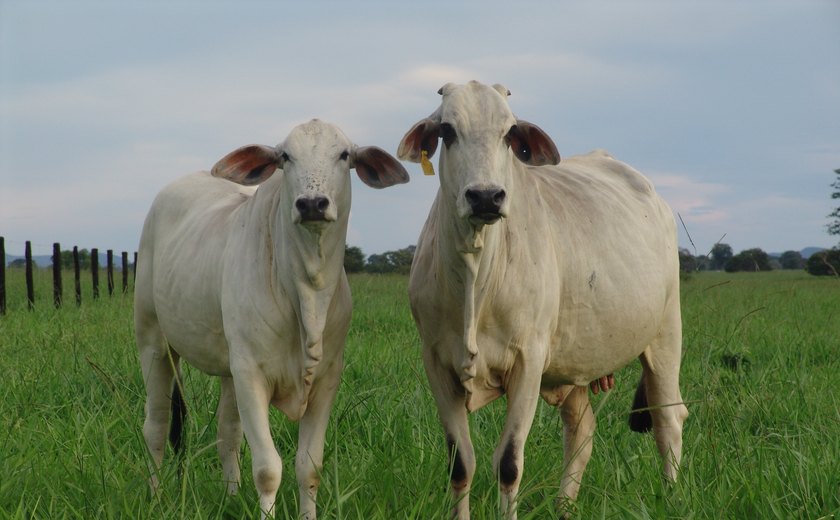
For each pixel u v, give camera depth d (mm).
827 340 9367
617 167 5719
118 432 5422
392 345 8109
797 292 16219
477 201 3957
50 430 5168
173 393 5367
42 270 23719
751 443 5285
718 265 36219
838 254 22688
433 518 3873
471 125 4176
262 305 4449
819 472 4398
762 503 4156
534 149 4531
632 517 4113
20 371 6941
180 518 3869
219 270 4723
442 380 4660
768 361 8188
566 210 4945
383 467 4578
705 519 4070
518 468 4375
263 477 4258
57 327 9695
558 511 4602
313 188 4238
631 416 5566
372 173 4719
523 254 4508
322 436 4598
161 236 5434
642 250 5199
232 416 5133
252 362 4469
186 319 4980
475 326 4406
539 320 4555
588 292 4855
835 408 5703
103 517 3979
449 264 4363
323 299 4418
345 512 4277
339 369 4707
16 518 3770
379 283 16984
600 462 5195
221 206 5180
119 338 8438
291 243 4359
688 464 4793
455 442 4555
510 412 4508
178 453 5055
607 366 5129
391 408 5848
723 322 10383
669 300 5523
